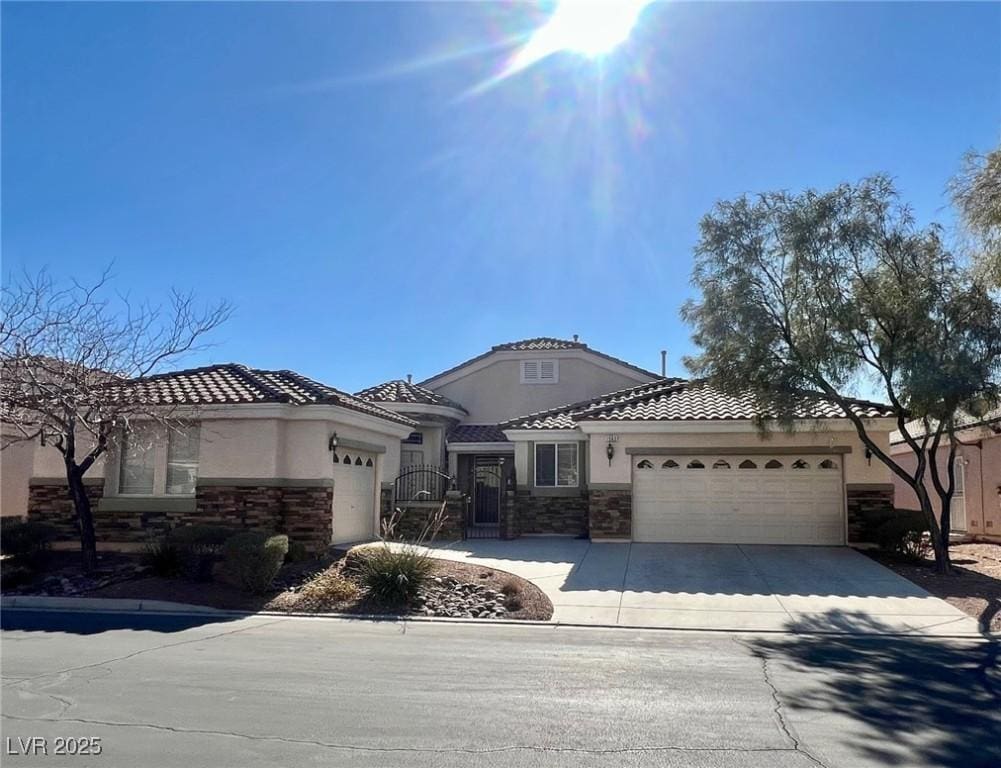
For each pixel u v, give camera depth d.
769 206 17.20
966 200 14.84
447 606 13.72
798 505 20.47
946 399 15.24
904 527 17.94
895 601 14.05
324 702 7.63
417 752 6.22
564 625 12.67
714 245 17.45
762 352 16.97
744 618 13.01
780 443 20.56
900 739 6.70
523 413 30.66
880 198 16.47
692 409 21.56
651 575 16.47
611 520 21.20
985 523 23.91
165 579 15.03
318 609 13.61
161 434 18.08
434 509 22.86
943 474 26.89
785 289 17.38
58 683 8.31
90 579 15.31
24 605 13.97
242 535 14.71
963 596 14.34
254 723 6.91
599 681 8.70
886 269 16.45
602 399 25.56
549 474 24.53
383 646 10.69
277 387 18.58
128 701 7.59
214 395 17.86
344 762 5.96
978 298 15.21
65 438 16.45
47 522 17.94
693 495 21.05
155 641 10.86
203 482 17.73
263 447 17.62
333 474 18.64
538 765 5.98
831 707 7.68
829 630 12.20
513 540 22.45
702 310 17.69
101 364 16.20
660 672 9.20
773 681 8.78
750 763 6.08
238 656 9.84
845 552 19.00
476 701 7.76
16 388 15.21
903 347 15.63
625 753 6.27
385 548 14.92
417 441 28.02
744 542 20.61
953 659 10.14
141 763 5.90
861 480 20.05
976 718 7.34
